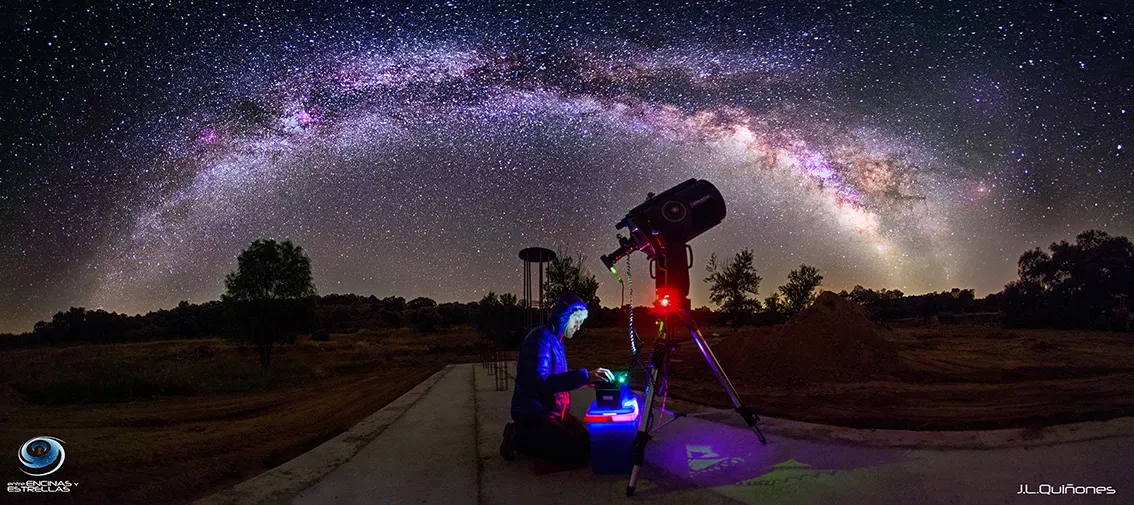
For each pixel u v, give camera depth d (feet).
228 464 17.12
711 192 14.92
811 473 12.45
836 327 38.99
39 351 98.43
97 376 43.96
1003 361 36.35
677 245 14.70
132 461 18.24
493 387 35.50
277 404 37.32
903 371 32.53
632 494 11.89
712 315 126.52
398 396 35.24
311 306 68.54
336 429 23.00
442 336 131.75
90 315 139.85
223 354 90.94
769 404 23.29
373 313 196.85
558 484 12.98
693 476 12.91
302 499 12.76
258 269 65.67
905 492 10.97
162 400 41.78
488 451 16.76
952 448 13.56
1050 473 11.46
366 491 13.19
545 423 14.07
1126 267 79.30
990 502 10.25
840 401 23.72
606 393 13.51
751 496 11.33
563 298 15.01
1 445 20.97
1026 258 86.84
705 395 26.48
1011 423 16.51
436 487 13.30
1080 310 81.46
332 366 70.74
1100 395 21.94
